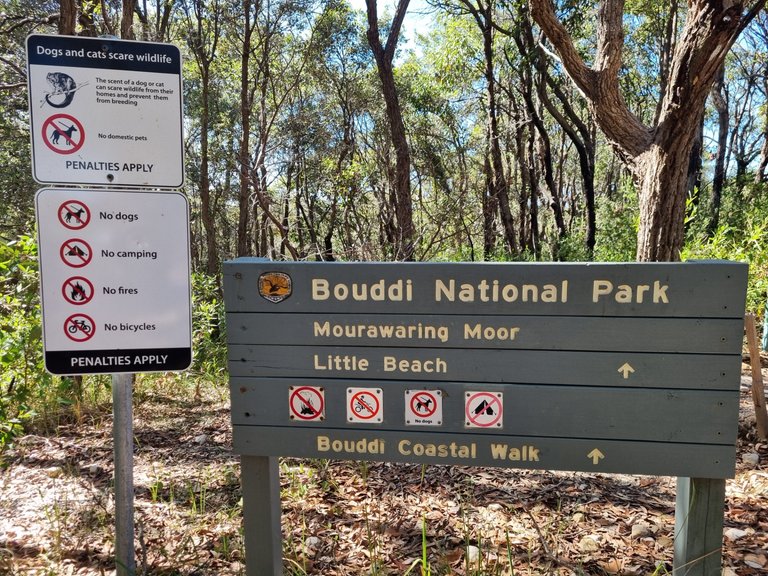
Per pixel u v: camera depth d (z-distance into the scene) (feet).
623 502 11.00
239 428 7.57
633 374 6.81
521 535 9.91
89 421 16.94
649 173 18.52
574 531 9.98
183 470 13.32
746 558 9.04
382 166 53.11
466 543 8.94
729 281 6.53
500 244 60.34
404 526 10.41
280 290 7.36
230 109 81.92
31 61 7.08
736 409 6.64
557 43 18.62
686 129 17.58
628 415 6.86
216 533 10.30
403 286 7.15
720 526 6.86
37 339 13.07
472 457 7.21
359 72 80.94
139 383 20.49
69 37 7.15
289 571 9.05
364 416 7.36
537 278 6.89
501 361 7.06
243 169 56.65
